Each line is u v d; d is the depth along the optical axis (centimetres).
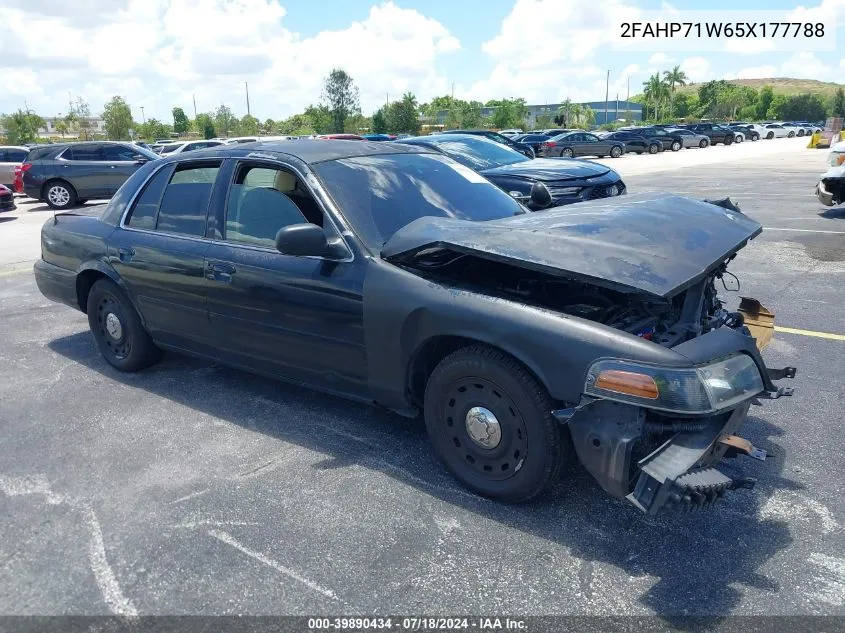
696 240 313
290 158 382
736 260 802
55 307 695
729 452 286
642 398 258
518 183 888
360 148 417
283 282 364
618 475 265
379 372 341
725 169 2212
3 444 392
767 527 294
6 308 693
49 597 263
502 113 8769
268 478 345
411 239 320
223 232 405
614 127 8525
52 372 506
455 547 286
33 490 341
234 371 497
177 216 435
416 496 324
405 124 6181
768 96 13038
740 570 267
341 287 342
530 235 302
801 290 662
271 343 384
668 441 264
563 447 291
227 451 375
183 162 443
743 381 278
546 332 279
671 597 253
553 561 275
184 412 428
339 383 363
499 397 299
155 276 435
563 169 929
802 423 387
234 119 7631
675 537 288
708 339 281
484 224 327
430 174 412
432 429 330
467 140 1035
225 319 402
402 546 288
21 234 1224
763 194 1450
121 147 1662
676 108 12738
